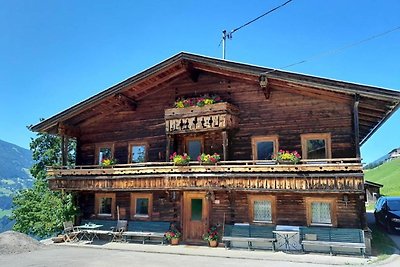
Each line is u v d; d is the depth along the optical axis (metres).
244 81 17.75
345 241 14.00
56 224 28.59
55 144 36.47
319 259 13.26
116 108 20.70
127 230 18.59
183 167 16.91
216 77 18.42
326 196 15.23
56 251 15.97
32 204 32.19
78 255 14.85
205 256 14.37
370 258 13.29
